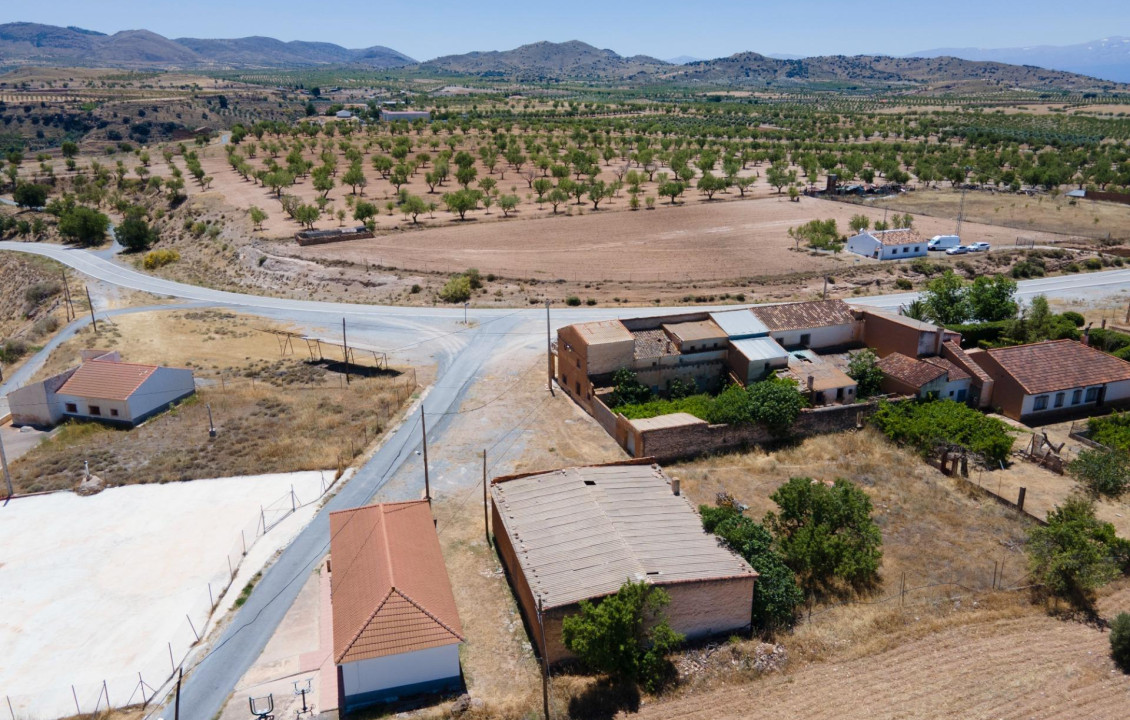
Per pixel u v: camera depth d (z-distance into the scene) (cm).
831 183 17325
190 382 7275
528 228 14150
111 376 6812
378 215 15038
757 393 6053
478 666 3741
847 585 4284
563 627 3578
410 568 3944
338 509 5200
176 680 3669
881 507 5112
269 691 3597
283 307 10150
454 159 19712
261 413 6831
